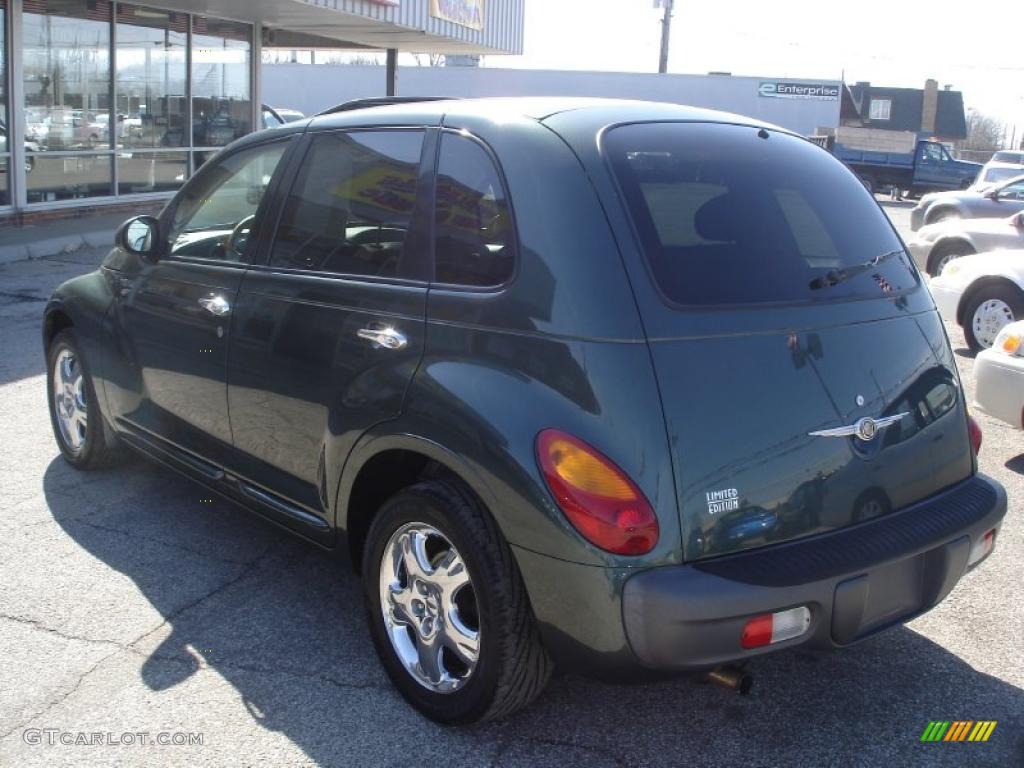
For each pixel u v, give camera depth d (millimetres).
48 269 11641
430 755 3096
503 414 2865
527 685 3037
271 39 19297
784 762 3105
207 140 17891
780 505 2855
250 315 3910
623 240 2898
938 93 69938
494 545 2943
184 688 3420
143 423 4730
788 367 2955
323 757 3074
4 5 13250
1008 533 4977
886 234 3594
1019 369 5918
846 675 3611
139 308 4598
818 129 38062
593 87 39969
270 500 3957
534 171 3064
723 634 2693
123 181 16016
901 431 3148
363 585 3463
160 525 4738
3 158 13602
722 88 39938
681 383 2779
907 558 2996
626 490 2689
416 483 3340
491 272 3072
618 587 2699
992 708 3420
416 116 3547
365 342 3373
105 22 15180
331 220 3736
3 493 5059
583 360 2785
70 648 3646
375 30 18484
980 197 16500
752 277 3051
